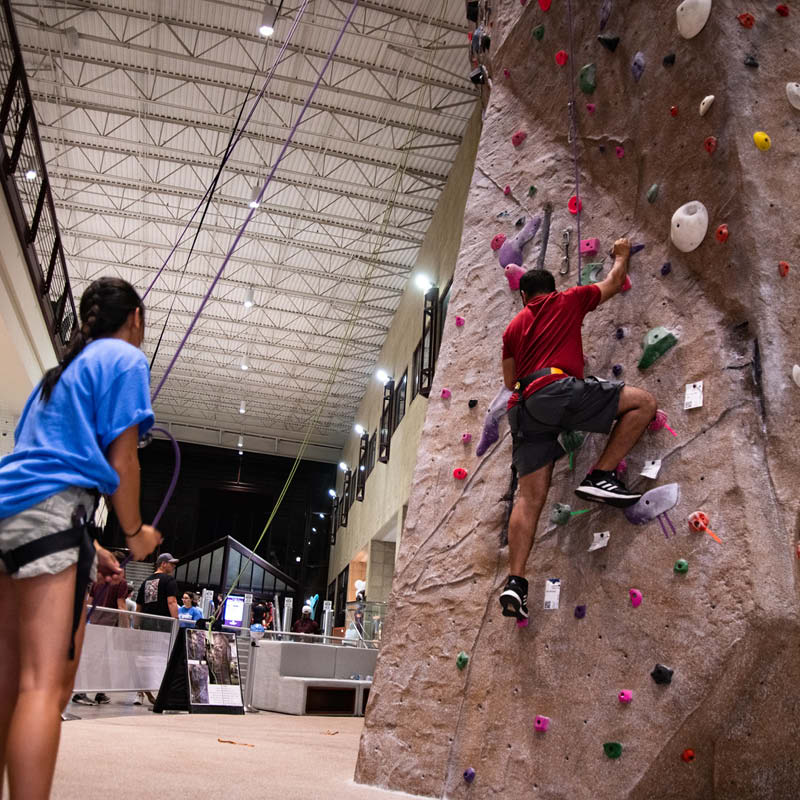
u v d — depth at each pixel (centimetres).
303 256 2095
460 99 1525
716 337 297
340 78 1489
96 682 663
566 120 397
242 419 3281
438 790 321
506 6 449
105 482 172
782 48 316
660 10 341
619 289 332
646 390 314
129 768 321
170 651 830
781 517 265
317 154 1709
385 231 1964
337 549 3095
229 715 777
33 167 1102
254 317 2436
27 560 160
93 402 177
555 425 300
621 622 289
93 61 1460
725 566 264
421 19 1333
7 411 1419
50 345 1331
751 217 294
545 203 396
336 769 384
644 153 346
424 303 1789
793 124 309
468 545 360
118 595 744
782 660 252
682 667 265
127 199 1875
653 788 265
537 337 312
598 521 312
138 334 204
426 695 344
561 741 291
